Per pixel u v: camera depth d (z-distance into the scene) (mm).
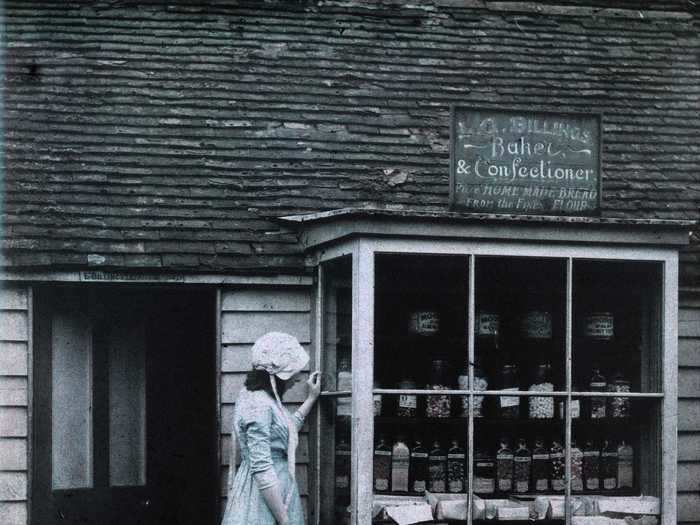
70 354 6945
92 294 7035
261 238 6793
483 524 6344
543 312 6680
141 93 7652
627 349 6652
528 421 6605
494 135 6176
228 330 6676
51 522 6637
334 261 6473
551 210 6223
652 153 7859
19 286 6434
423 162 7434
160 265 6504
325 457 6520
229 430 6625
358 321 5977
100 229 6648
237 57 8086
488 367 6637
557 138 6250
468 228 6098
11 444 6383
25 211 6656
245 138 7445
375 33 8523
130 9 8344
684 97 8430
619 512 6359
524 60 8523
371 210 5902
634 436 6609
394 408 6477
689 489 6977
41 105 7441
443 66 8320
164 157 7227
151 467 7156
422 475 6410
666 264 6348
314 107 7766
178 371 7238
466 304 6586
